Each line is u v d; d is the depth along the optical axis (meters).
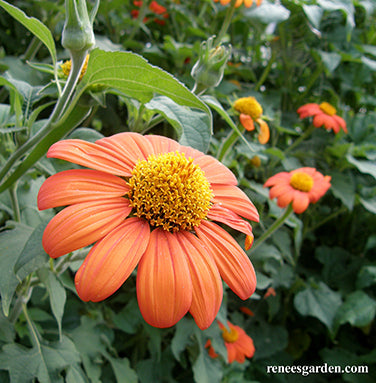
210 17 0.38
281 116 0.37
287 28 0.36
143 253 0.11
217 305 0.11
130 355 0.30
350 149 0.35
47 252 0.10
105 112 0.27
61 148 0.11
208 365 0.25
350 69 0.40
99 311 0.24
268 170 0.34
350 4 0.29
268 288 0.32
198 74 0.16
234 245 0.12
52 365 0.16
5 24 0.29
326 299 0.33
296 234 0.30
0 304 0.17
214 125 0.33
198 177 0.12
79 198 0.11
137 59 0.11
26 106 0.15
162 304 0.10
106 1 0.28
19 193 0.18
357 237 0.41
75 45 0.11
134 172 0.12
